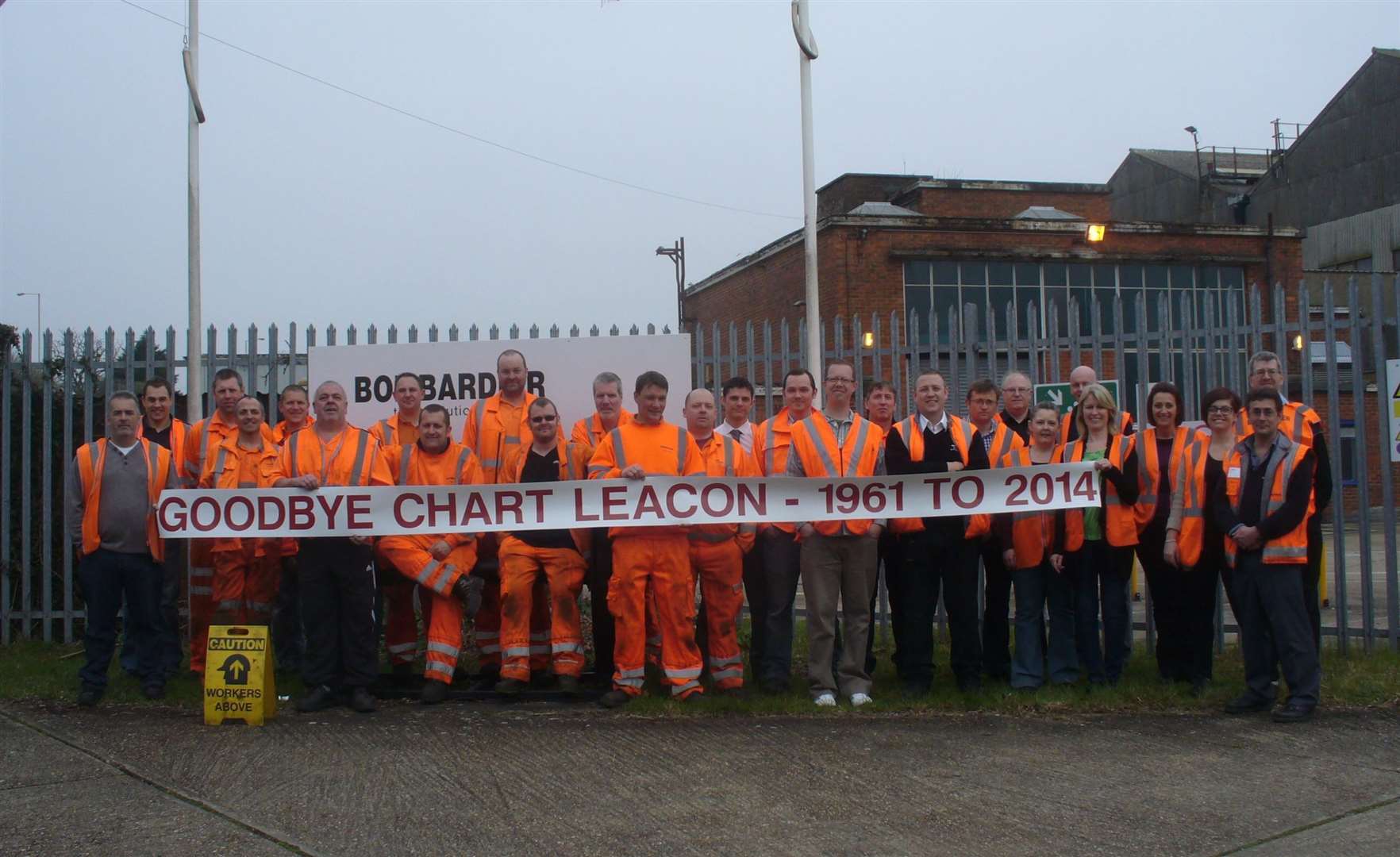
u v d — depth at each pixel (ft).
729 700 23.22
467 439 26.43
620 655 23.72
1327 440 26.25
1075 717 22.44
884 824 16.24
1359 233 126.00
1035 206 111.96
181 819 16.65
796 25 30.32
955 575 24.07
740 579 24.89
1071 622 24.56
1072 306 29.48
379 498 23.47
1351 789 17.76
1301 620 22.04
